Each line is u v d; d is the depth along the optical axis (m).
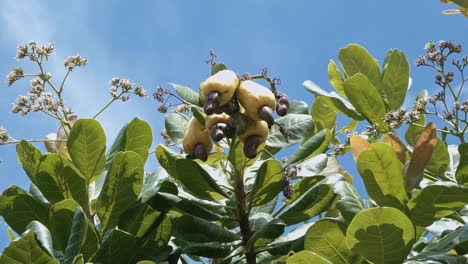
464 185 1.22
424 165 1.21
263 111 1.18
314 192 1.33
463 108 1.45
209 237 1.30
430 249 1.19
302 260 1.10
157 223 1.33
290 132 1.29
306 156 1.34
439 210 1.21
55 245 1.28
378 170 1.22
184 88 1.30
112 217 1.33
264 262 1.42
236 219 1.36
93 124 1.35
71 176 1.34
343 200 1.25
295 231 1.40
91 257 1.27
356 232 1.12
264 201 1.35
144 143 1.38
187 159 1.30
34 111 1.43
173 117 1.40
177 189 1.35
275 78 1.23
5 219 1.34
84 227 1.12
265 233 1.32
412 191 1.36
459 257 1.19
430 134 1.20
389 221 1.11
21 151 1.36
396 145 1.29
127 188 1.32
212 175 1.41
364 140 1.28
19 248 1.04
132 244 1.28
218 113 1.19
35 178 1.36
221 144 1.39
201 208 1.32
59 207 1.25
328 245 1.18
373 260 1.15
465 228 1.19
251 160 1.33
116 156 1.31
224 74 1.18
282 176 1.32
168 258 1.33
